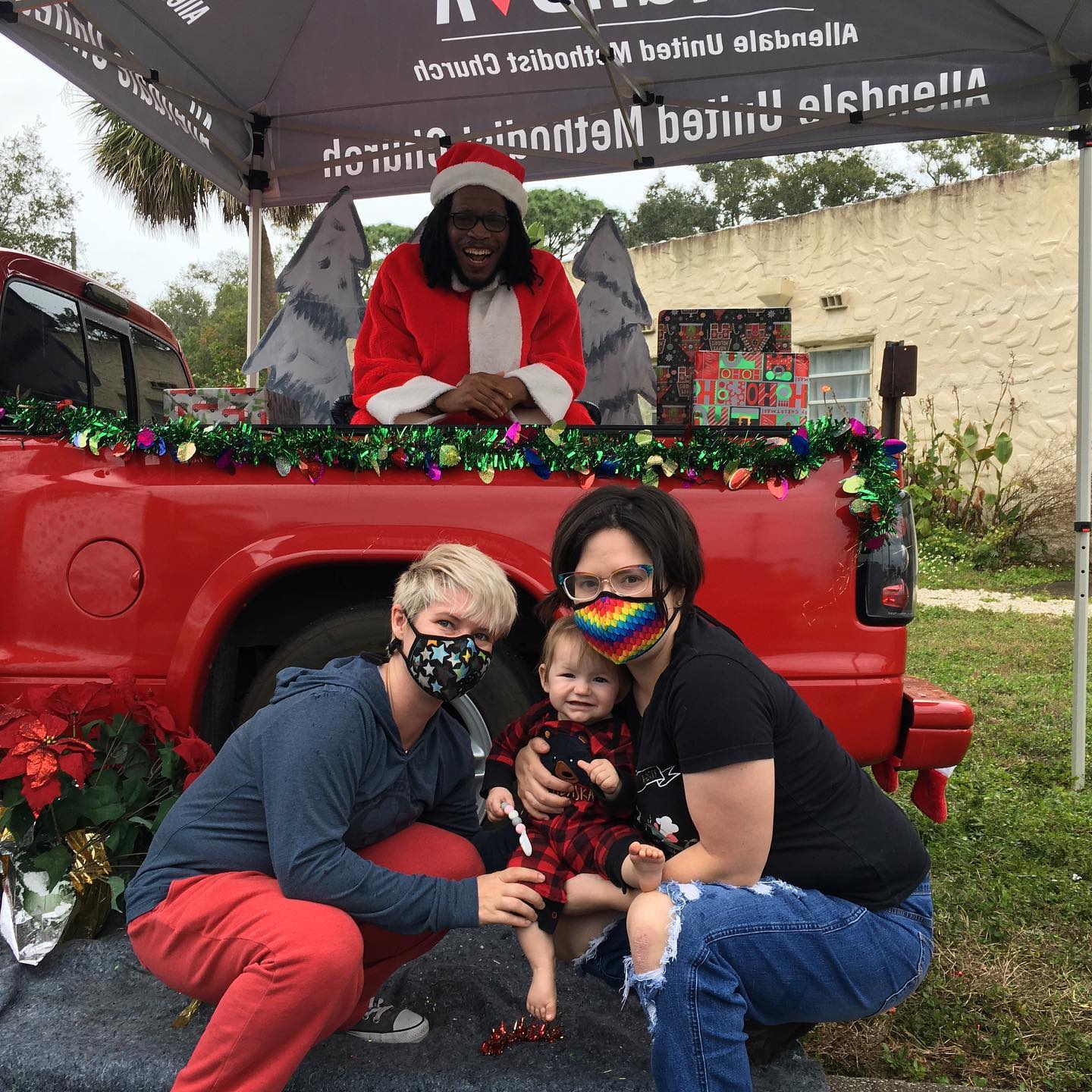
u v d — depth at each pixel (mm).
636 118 5129
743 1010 1767
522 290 3697
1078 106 4371
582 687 2086
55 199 18406
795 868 1870
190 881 1870
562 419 3219
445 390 3193
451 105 5191
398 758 1976
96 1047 2039
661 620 1844
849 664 2592
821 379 12883
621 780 2025
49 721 2402
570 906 1986
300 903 1786
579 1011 2264
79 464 2693
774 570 2594
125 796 2537
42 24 3656
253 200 5488
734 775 1752
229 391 2893
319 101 5215
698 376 2955
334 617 2740
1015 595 9742
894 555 2619
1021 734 4918
